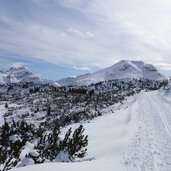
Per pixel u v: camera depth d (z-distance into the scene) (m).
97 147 17.25
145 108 39.28
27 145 14.01
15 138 11.71
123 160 12.74
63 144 13.52
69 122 46.78
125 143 16.94
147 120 26.78
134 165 11.63
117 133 22.22
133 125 24.75
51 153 12.72
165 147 14.63
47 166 9.26
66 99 104.25
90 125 28.50
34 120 76.00
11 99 159.50
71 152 13.41
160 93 75.81
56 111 79.06
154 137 17.80
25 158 11.41
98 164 11.55
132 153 14.02
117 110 45.16
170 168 10.79
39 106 99.25
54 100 108.31
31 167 8.81
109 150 15.72
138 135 19.23
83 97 99.06
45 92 145.25
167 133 18.67
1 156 10.12
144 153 13.73
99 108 59.84
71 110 70.25
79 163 11.17
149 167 11.16
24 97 143.12
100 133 23.31
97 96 97.12
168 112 31.34
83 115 49.66
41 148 12.92
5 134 11.48
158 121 25.11
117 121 30.50
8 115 95.56
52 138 13.36
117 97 81.06
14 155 10.60
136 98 62.56
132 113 34.34
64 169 9.24
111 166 11.43
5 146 11.30
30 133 15.95
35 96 133.75
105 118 34.41
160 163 11.63
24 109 100.12
